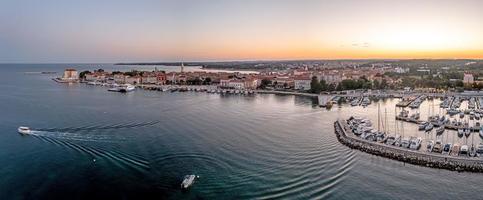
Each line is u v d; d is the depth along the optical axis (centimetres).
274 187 11425
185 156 14300
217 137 17400
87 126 19500
